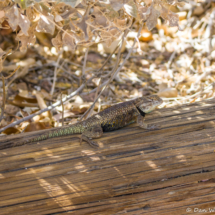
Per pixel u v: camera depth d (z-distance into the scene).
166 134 2.48
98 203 2.10
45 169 2.14
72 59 5.73
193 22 6.45
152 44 6.20
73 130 2.50
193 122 2.62
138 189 2.17
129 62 5.66
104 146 2.34
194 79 4.96
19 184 2.06
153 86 4.97
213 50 5.62
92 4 2.00
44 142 2.41
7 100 4.06
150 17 2.17
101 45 5.88
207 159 2.33
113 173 2.17
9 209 1.98
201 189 2.28
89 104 3.92
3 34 5.80
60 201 2.04
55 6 2.06
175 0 2.26
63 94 4.69
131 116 2.73
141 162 2.24
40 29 2.24
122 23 2.45
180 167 2.26
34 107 4.06
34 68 5.39
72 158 2.23
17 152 2.29
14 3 1.86
